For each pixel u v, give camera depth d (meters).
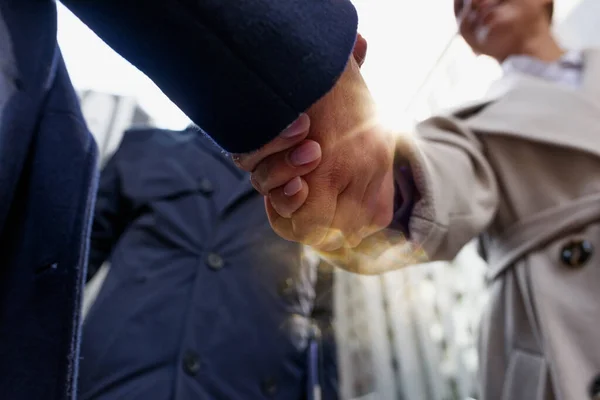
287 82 0.19
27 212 0.29
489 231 0.60
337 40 0.21
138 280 0.60
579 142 0.54
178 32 0.18
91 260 0.74
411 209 0.48
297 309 0.61
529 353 0.51
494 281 0.58
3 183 0.25
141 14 0.18
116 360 0.52
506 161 0.59
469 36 0.79
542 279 0.50
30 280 0.28
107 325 0.56
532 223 0.54
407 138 0.47
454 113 0.65
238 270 0.61
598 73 0.63
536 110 0.59
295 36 0.19
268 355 0.55
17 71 0.26
